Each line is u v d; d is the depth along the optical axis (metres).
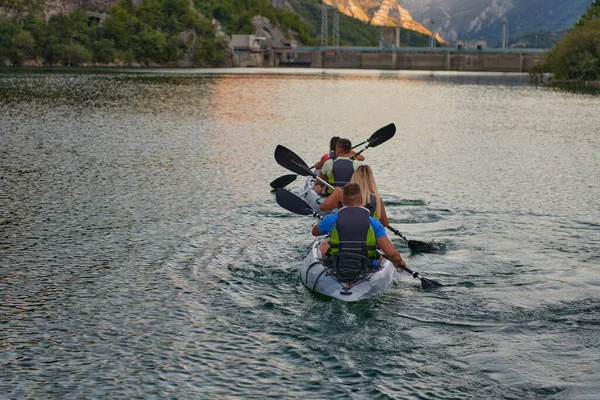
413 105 52.59
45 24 161.62
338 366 7.78
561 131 33.38
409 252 12.01
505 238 12.91
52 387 7.36
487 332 8.62
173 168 20.48
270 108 45.66
